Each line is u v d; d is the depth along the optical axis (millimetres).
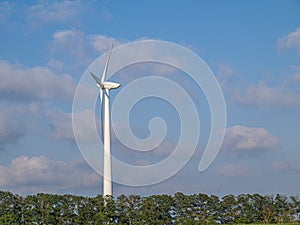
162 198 127938
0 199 121312
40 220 120812
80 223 121375
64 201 123312
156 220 125062
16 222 119188
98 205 122562
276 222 132000
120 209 124438
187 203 128125
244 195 133125
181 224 125938
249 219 130250
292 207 134000
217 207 129875
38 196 123625
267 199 134250
